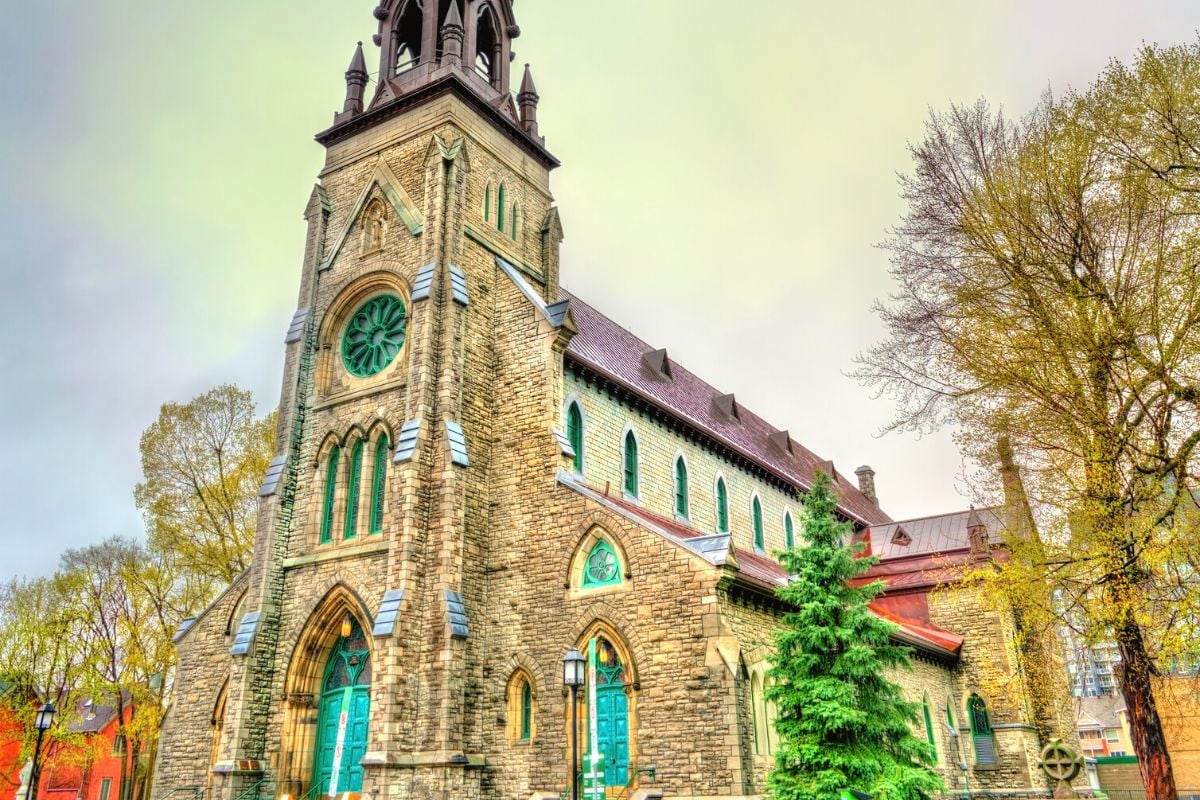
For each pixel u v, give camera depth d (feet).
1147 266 65.26
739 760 72.84
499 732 85.56
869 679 68.85
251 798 87.86
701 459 127.95
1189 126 64.59
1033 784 128.67
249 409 153.48
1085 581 65.77
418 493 88.17
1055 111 70.95
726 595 80.07
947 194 74.43
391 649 80.84
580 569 86.89
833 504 75.25
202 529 146.82
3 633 153.48
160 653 144.05
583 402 104.06
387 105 110.22
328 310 107.24
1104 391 65.51
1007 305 70.54
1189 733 185.78
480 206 106.93
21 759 157.79
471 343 98.17
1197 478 61.46
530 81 122.93
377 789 76.95
